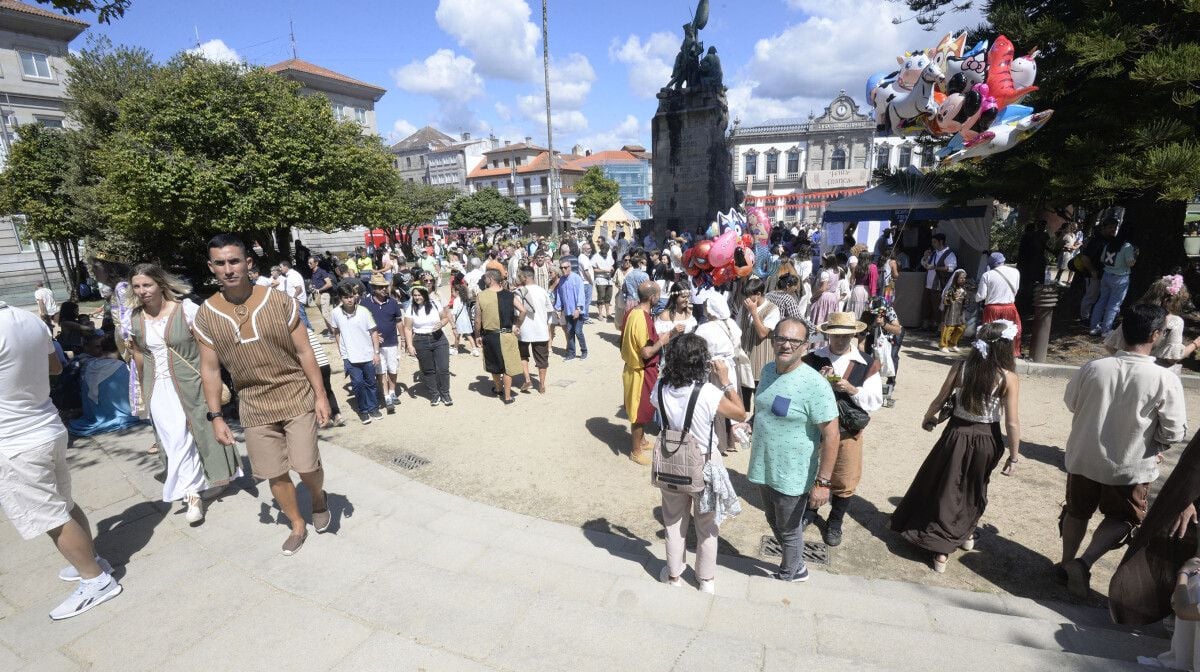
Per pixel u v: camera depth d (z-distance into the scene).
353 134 23.73
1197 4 6.90
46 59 31.12
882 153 55.75
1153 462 3.31
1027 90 5.00
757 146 58.78
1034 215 11.21
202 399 4.05
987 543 4.17
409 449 6.23
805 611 3.09
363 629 2.71
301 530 3.62
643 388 5.54
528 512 4.88
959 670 2.45
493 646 2.54
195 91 17.84
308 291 16.72
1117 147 7.93
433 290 8.20
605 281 13.29
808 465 3.31
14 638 2.78
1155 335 3.19
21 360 2.77
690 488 3.09
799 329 3.21
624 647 2.49
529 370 8.45
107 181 17.80
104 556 3.55
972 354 3.75
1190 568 2.50
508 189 81.00
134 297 3.87
